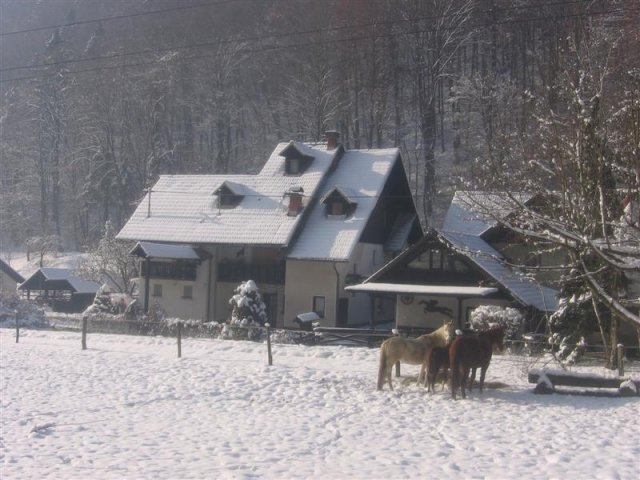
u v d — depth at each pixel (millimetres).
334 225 50000
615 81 21156
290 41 84500
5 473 12680
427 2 74875
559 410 17797
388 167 52781
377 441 14930
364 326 49250
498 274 37250
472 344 19484
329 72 76312
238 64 89688
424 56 74500
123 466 13125
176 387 21656
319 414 17938
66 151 95375
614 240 18875
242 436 15656
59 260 83688
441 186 66438
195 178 57719
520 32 65625
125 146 86875
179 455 13977
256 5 97375
